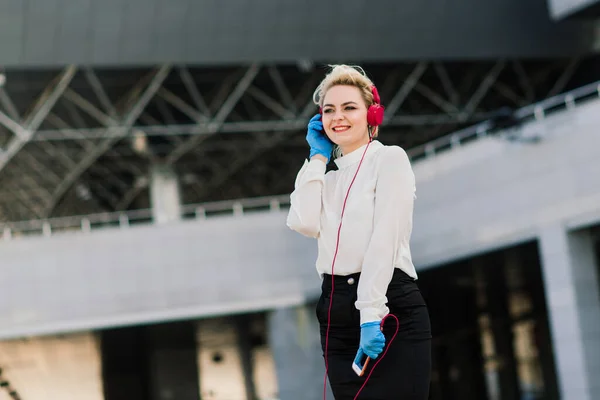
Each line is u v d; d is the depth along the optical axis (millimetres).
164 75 57562
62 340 41281
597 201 30797
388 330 4148
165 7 54250
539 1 60562
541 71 68125
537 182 33000
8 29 52594
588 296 32031
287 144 72562
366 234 4215
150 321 39500
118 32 54219
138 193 81062
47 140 63125
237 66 59344
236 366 52844
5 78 55812
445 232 36938
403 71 64250
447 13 59281
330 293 4285
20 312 38594
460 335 60250
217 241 40406
